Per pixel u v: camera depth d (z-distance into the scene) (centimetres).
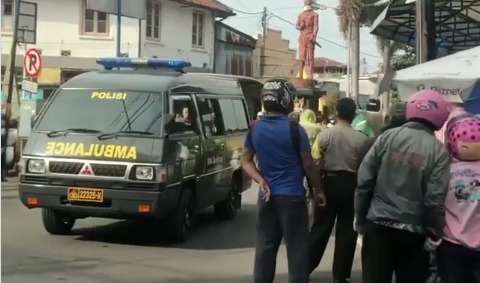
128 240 980
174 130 943
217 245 970
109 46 3431
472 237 480
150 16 3572
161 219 945
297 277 591
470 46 1541
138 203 887
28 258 841
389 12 1316
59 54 3397
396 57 3378
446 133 504
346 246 732
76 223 1103
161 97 955
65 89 991
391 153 502
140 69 1095
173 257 877
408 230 496
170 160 910
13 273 759
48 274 759
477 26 1426
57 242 949
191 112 1026
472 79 738
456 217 485
